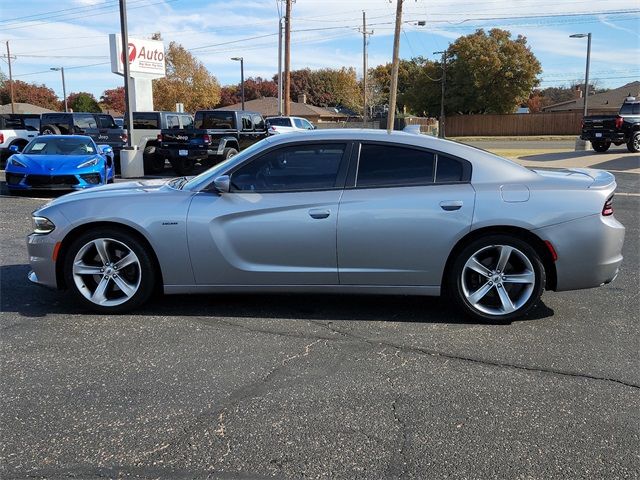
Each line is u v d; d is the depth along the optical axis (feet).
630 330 15.57
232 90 306.96
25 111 208.23
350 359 13.52
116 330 15.30
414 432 10.37
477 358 13.65
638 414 11.09
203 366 13.08
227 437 10.19
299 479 9.02
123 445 9.95
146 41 94.32
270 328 15.52
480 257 15.79
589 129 82.53
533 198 15.37
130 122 56.49
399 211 15.37
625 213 35.63
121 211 15.92
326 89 314.76
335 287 15.96
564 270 15.56
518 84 192.03
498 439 10.18
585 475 9.18
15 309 16.96
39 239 16.31
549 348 14.29
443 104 195.72
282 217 15.58
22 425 10.57
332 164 15.98
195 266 15.93
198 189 16.26
